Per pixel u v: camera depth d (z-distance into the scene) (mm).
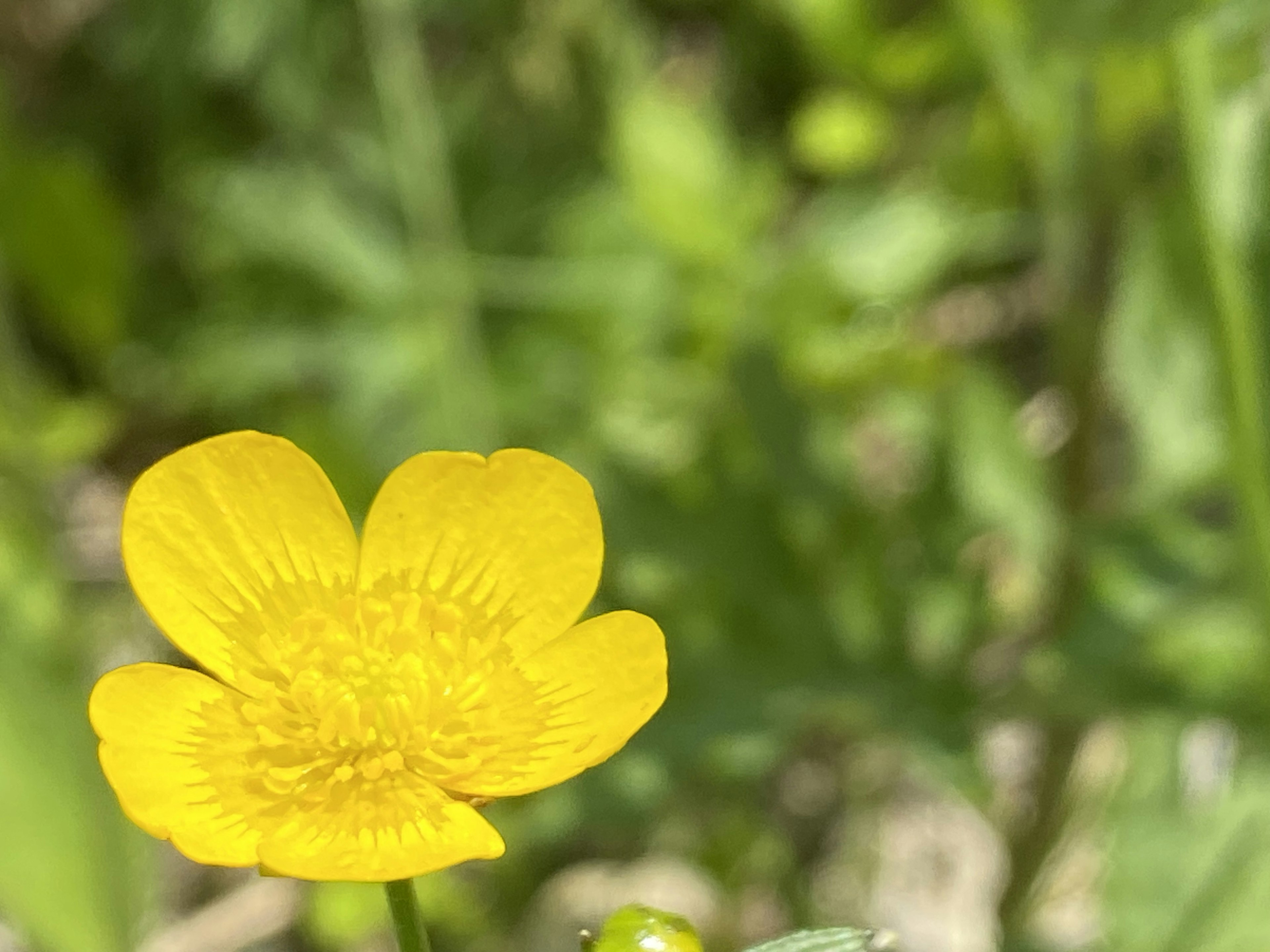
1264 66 186
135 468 282
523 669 158
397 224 265
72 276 260
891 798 246
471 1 281
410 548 160
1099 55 181
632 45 279
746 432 214
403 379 248
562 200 269
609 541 214
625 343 252
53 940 200
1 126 256
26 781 203
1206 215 176
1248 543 180
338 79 279
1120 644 193
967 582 212
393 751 156
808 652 209
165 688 156
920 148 262
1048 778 209
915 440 233
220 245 265
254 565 159
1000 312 280
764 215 268
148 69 275
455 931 224
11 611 211
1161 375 196
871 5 259
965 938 233
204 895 243
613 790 205
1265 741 191
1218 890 192
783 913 229
